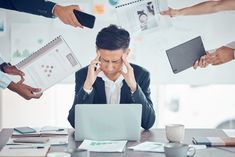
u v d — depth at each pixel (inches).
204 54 109.6
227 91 120.3
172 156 62.8
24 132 86.2
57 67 108.5
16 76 108.7
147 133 89.7
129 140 80.9
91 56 108.3
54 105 114.4
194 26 108.6
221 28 108.8
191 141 79.5
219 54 109.6
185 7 108.0
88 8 107.3
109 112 81.1
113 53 107.6
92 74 107.4
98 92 107.8
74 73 108.6
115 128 81.0
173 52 109.2
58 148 73.5
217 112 121.0
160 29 108.4
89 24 107.6
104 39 107.7
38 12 107.3
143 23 108.0
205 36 109.0
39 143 76.0
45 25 107.7
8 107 112.6
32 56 108.1
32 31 107.6
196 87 118.6
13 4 106.8
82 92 106.0
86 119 80.9
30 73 108.7
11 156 63.9
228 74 110.3
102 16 107.4
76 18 107.5
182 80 110.1
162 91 114.9
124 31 107.7
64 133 86.1
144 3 107.7
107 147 73.7
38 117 114.5
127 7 107.6
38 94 109.7
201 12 108.1
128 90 107.4
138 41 108.3
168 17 108.2
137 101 104.0
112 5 107.3
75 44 108.0
